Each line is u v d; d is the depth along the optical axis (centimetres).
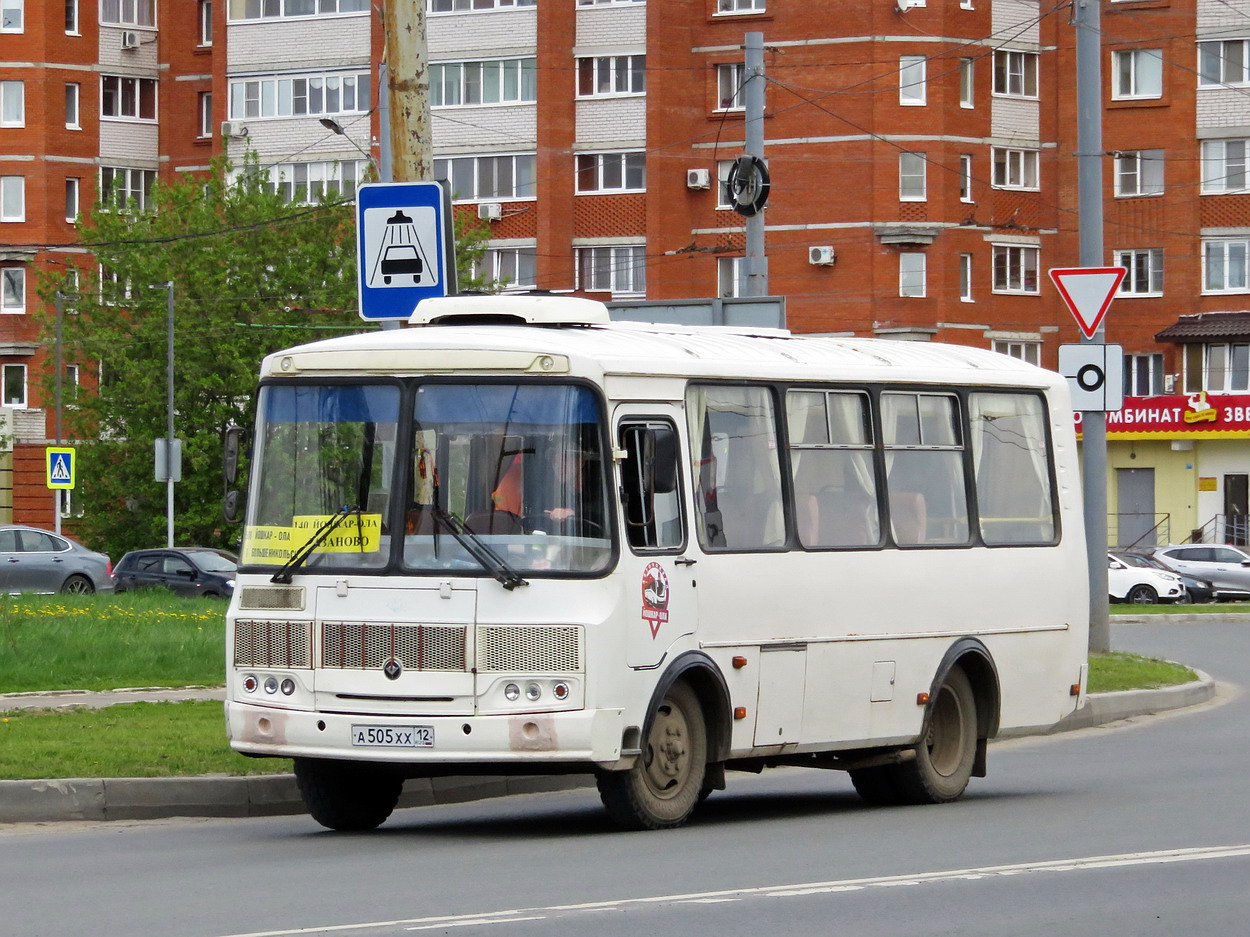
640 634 3303
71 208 19425
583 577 3228
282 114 18550
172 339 14762
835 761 3859
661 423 3419
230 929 2370
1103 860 2995
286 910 2522
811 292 17088
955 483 4116
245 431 3534
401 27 5016
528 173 17575
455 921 2417
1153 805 3781
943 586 4028
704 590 3462
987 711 4166
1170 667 6794
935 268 16962
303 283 15600
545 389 3300
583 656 3206
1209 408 16712
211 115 19788
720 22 17350
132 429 15712
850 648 3797
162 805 3738
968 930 2398
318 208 15862
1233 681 7288
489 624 3228
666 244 17362
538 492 3272
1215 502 16900
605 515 3272
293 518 3394
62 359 16050
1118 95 17275
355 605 3303
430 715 3241
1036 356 17538
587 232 17538
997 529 4212
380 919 2439
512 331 3450
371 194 4759
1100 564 7025
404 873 2870
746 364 3634
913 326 16875
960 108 17088
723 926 2402
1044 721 4316
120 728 4572
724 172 17388
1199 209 17038
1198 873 2869
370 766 3422
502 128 17638
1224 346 16838
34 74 19225
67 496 19038
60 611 8350
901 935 2359
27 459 19012
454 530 3275
